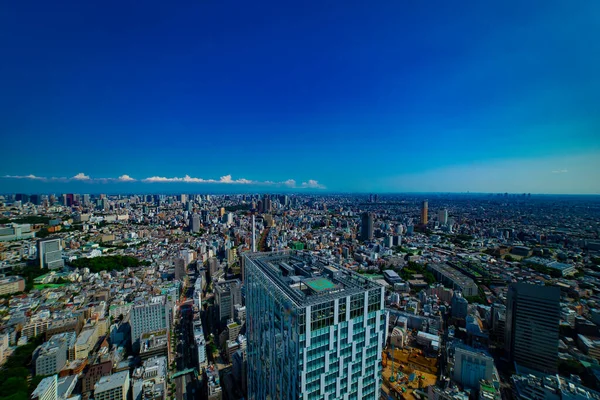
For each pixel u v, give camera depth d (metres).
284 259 129.00
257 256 129.00
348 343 85.06
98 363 186.25
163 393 162.00
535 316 175.38
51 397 154.25
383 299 92.06
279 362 90.50
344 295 84.69
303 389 77.06
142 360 196.50
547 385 147.75
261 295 107.75
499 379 167.88
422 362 185.62
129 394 168.75
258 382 112.81
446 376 170.50
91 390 171.12
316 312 78.62
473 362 161.12
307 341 77.44
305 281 96.44
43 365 181.50
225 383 190.50
